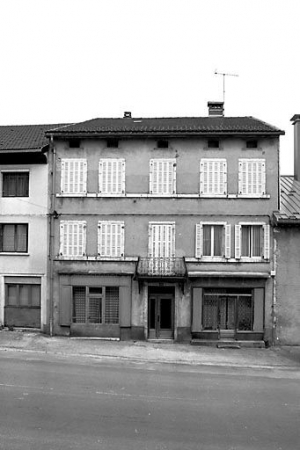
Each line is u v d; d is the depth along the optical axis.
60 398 12.73
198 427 10.91
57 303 22.28
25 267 22.55
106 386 14.20
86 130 21.94
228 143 21.97
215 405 12.69
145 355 19.17
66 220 22.33
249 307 21.88
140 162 22.14
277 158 21.83
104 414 11.54
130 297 21.92
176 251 21.94
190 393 13.82
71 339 21.58
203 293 21.86
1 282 22.70
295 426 11.19
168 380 15.34
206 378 15.89
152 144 22.12
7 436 9.93
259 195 21.75
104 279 22.02
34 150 21.88
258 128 21.70
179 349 20.44
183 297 21.84
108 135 21.78
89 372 16.02
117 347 20.38
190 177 21.97
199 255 21.78
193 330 21.64
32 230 22.52
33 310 22.58
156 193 22.02
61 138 22.27
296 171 27.03
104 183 22.22
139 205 22.06
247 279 21.61
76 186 22.30
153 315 22.12
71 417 11.23
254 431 10.78
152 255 21.95
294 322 21.62
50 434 10.12
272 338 21.61
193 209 21.94
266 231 21.67
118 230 22.09
